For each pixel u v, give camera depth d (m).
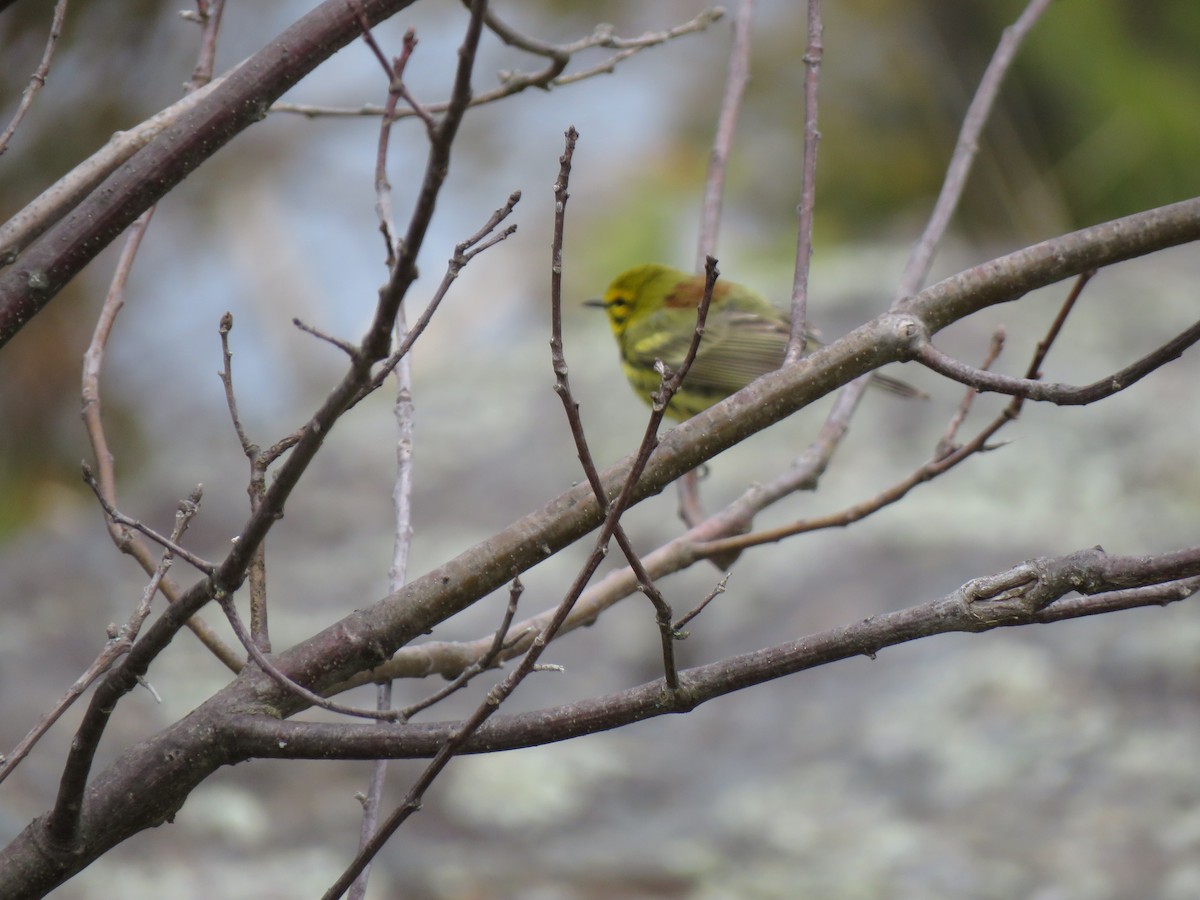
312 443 2.84
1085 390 3.16
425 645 4.14
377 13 3.43
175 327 15.91
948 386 13.23
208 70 4.32
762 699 9.75
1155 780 8.23
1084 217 14.94
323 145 17.27
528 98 17.33
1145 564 2.93
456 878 7.81
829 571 10.67
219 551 11.62
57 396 13.19
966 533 10.89
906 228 15.52
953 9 15.38
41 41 10.33
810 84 4.42
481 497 12.52
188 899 7.34
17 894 3.22
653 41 4.50
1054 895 7.29
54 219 3.76
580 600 4.48
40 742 8.50
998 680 9.40
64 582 10.98
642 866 7.95
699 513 5.81
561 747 9.38
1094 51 14.77
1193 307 14.23
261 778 8.82
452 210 17.91
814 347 9.90
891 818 8.21
